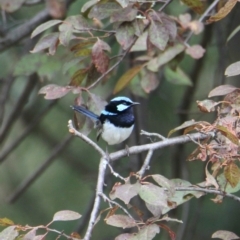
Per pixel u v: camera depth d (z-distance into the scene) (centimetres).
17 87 1519
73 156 1511
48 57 1062
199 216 1351
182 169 1341
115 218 586
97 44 787
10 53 1345
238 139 627
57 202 1472
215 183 631
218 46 1309
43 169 1341
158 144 737
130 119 986
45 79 1202
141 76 976
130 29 762
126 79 955
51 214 1457
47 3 983
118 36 760
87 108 806
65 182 1495
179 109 1325
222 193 659
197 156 652
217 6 1018
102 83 888
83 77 845
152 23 770
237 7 1269
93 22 1036
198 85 1429
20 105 1307
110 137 989
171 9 1286
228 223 1335
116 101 983
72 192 1480
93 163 1505
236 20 1341
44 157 1584
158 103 1393
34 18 1207
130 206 615
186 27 971
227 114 686
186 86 1337
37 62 1062
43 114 1360
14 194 1351
